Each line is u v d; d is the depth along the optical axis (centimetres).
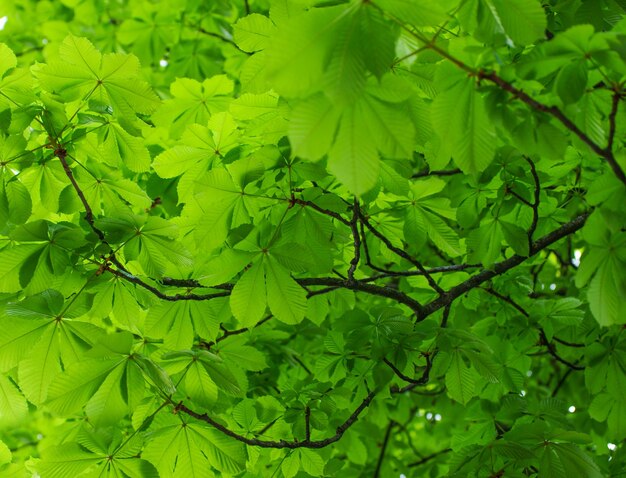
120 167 335
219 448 305
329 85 255
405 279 363
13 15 477
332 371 329
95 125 306
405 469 420
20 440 400
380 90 262
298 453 321
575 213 352
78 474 301
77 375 288
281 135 297
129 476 301
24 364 291
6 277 292
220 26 417
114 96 298
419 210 323
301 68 255
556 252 402
